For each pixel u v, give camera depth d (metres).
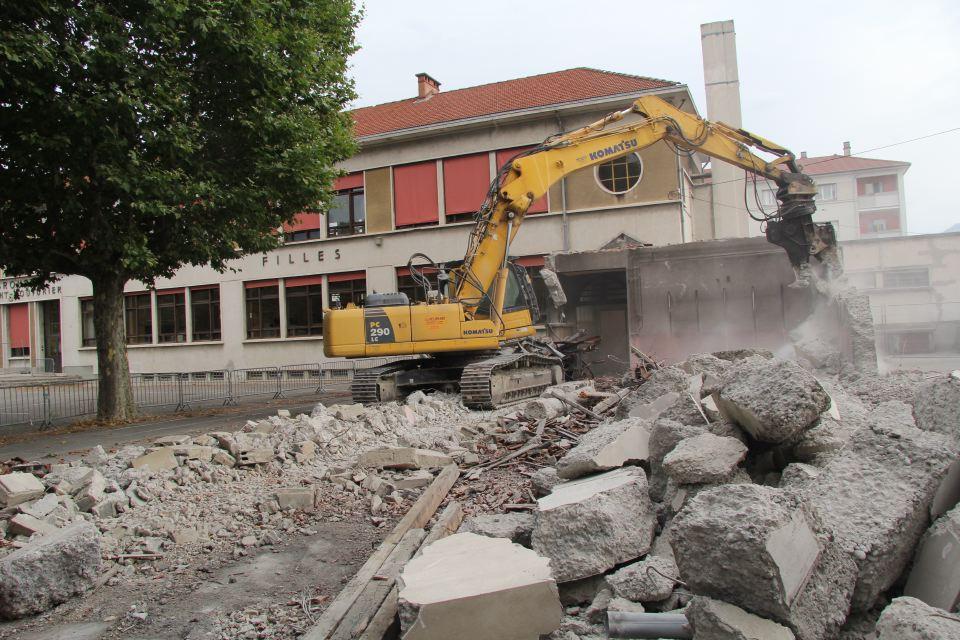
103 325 14.09
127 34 11.02
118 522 6.00
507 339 13.05
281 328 26.28
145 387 19.12
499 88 26.27
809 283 12.17
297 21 13.73
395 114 26.53
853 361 10.21
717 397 4.81
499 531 4.46
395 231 24.50
